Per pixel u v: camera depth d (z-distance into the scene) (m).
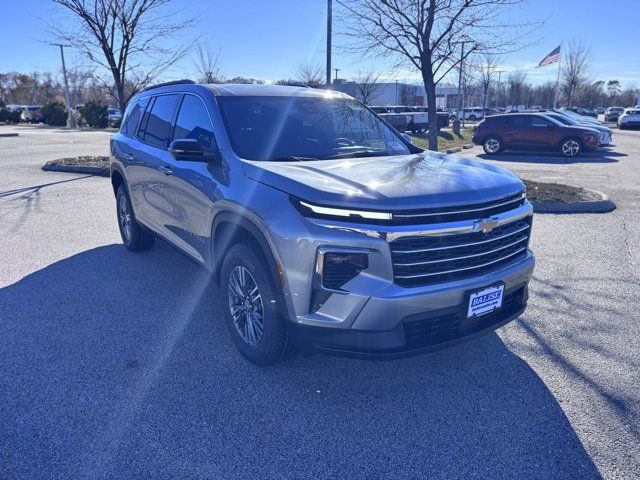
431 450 2.85
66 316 4.50
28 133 33.97
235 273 3.72
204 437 2.95
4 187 11.02
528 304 4.79
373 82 37.59
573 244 6.69
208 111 4.29
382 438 2.95
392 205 2.92
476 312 3.21
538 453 2.82
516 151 20.33
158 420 3.09
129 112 6.18
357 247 2.91
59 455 2.78
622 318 4.48
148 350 3.92
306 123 4.40
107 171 12.77
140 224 5.75
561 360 3.80
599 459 2.77
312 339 3.12
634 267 5.78
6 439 2.90
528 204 3.71
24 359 3.77
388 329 2.94
